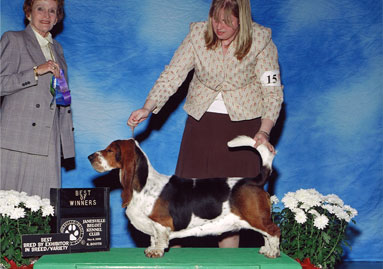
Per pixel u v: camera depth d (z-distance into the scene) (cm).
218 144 379
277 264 298
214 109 377
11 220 352
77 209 336
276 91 361
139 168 322
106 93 530
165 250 345
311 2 545
